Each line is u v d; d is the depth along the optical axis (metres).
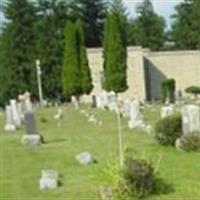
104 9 95.31
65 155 21.97
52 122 37.09
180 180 16.92
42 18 79.12
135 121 31.23
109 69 60.81
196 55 73.44
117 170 15.61
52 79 73.56
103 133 29.30
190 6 94.31
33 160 21.38
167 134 22.77
